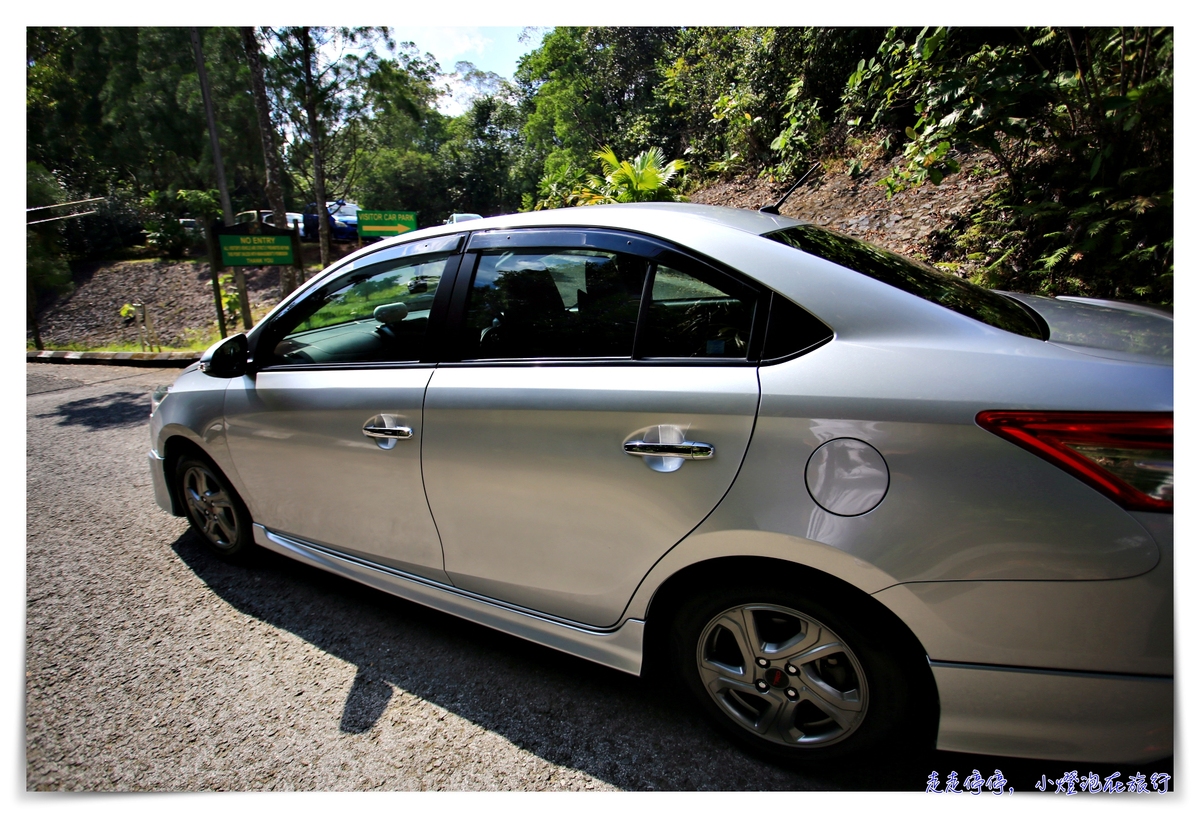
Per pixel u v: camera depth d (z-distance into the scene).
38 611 2.81
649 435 1.61
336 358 2.38
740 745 1.82
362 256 2.42
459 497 2.01
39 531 3.69
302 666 2.35
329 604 2.76
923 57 4.85
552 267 1.93
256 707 2.14
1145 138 4.48
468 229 2.16
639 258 1.79
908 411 1.36
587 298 1.85
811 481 1.44
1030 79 4.58
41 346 13.56
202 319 15.90
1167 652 1.23
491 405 1.88
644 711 2.03
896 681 1.49
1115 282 4.53
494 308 2.01
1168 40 4.09
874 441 1.38
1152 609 1.22
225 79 19.55
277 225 10.81
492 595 2.11
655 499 1.64
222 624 2.65
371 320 2.29
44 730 2.08
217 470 2.90
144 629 2.64
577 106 25.69
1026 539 1.27
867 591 1.42
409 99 17.03
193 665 2.38
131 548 3.40
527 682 2.19
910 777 1.71
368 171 31.77
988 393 1.31
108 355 10.09
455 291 2.10
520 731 1.97
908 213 7.00
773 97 11.27
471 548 2.06
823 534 1.43
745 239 1.70
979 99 4.65
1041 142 5.12
